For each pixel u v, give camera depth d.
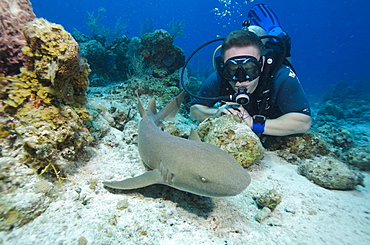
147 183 2.37
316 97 34.38
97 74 10.57
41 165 2.22
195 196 2.59
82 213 2.00
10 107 2.30
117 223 1.98
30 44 2.30
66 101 2.73
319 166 3.40
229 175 2.02
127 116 5.19
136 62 9.54
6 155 2.04
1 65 2.62
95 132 3.50
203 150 2.38
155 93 7.66
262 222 2.34
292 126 3.91
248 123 4.05
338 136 5.40
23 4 2.94
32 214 1.77
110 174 2.77
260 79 3.91
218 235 2.09
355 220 2.49
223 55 3.78
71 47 2.33
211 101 4.82
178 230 2.06
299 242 2.09
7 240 1.55
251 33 3.63
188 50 104.88
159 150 2.63
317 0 125.69
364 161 4.15
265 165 3.86
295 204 2.71
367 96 23.28
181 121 6.41
